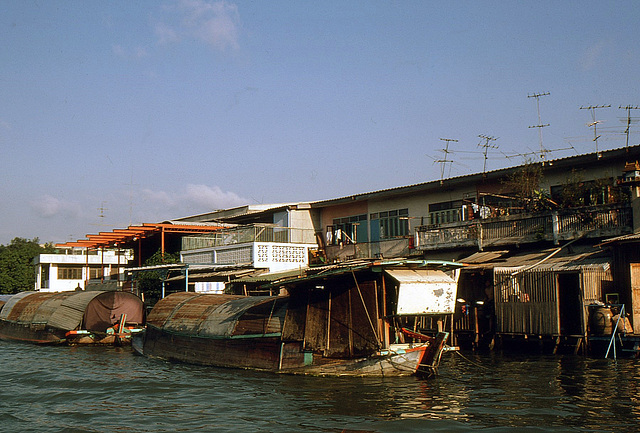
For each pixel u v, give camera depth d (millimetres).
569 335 17703
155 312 21297
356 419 11125
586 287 17641
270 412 11906
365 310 14805
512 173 23016
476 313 20078
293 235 30391
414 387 13828
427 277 14820
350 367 15258
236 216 34719
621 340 16984
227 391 14125
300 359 16078
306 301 16062
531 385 13680
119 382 15680
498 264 20172
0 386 15594
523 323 18797
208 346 18547
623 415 10875
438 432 10203
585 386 13305
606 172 21094
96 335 25031
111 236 35562
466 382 14320
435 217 26062
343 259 28875
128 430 10953
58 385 15570
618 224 18969
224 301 19812
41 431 11039
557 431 10031
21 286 51312
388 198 28031
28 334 26766
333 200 29703
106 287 36938
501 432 10102
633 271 17359
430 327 21469
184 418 11688
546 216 20797
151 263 32812
